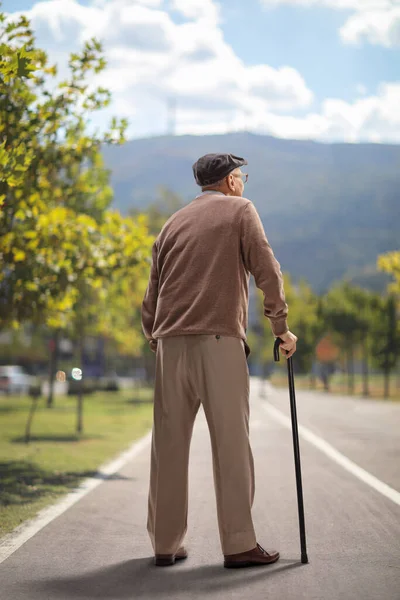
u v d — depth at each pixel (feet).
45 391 177.68
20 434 58.29
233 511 15.87
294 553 17.47
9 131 30.27
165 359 16.29
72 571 15.98
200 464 36.76
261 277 16.12
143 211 152.76
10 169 23.38
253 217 16.35
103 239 39.11
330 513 23.02
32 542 19.10
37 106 32.22
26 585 14.84
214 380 15.81
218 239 16.20
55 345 108.88
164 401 16.30
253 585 14.56
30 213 35.73
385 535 19.58
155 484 16.49
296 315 228.63
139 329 113.29
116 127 34.91
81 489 29.32
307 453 42.01
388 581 14.85
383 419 75.05
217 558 17.03
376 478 31.27
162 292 16.53
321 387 236.43
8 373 177.06
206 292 15.98
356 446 46.09
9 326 39.68
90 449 46.50
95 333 102.63
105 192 47.24
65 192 40.37
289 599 13.64
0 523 21.88
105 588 14.56
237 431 15.84
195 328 15.90
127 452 44.68
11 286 35.86
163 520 16.20
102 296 44.29
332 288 224.33
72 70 32.99
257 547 16.15
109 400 134.72
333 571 15.64
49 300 37.99
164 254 16.89
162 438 16.29
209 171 17.13
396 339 156.56
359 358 198.70
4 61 22.52
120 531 20.57
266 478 31.37
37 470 35.60
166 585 14.69
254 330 246.06
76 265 37.37
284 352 16.57
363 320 184.03
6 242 35.91
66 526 21.35
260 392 178.81
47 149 33.78
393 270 121.80
